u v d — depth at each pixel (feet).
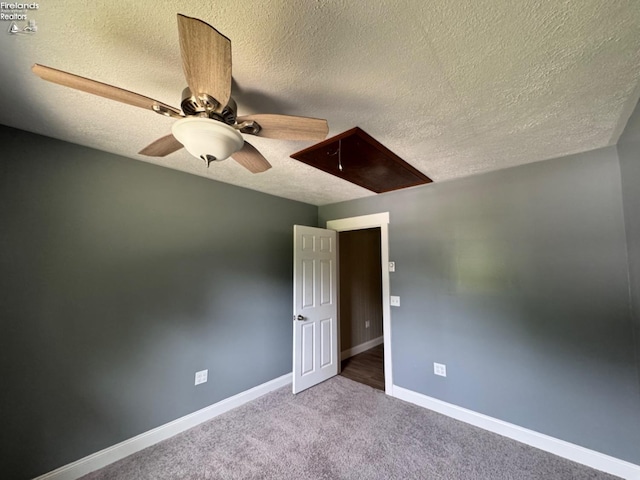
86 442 6.30
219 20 3.12
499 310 7.99
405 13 3.03
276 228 11.18
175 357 7.89
